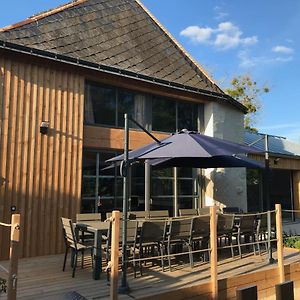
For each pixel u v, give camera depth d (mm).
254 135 17812
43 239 7801
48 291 5168
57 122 8234
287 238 9172
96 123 9180
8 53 7625
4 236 7340
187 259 7246
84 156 8953
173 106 10875
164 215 8461
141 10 12648
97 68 8742
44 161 7957
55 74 8312
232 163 8562
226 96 11312
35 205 7750
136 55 10359
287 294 4762
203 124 11453
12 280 3861
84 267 6641
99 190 9109
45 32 8734
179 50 12188
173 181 10703
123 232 5320
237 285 6016
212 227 5734
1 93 7512
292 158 15391
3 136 7449
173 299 5207
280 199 15578
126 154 5516
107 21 10828
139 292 5152
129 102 9891
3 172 7387
